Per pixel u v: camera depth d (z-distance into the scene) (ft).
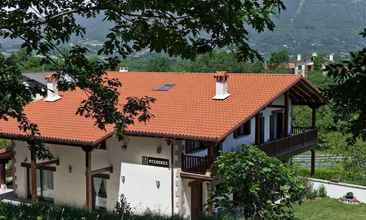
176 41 25.59
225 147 75.31
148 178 72.43
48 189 81.15
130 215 38.09
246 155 37.96
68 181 78.54
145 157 72.59
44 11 31.17
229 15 22.95
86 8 29.76
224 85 77.15
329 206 83.92
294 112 140.26
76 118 77.77
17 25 30.60
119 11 26.96
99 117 38.06
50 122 77.82
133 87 87.40
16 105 35.45
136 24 26.00
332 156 125.59
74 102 84.17
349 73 18.81
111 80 38.63
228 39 24.49
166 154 70.85
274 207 37.24
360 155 101.55
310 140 96.78
